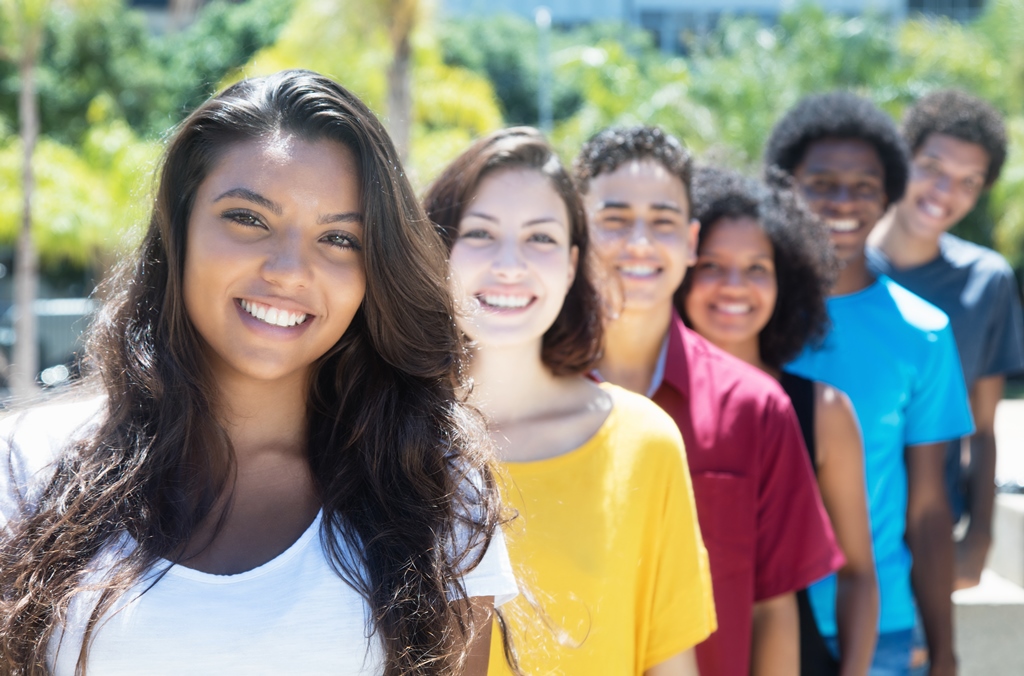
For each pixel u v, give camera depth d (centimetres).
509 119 3266
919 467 310
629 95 2397
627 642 204
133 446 153
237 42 2720
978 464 362
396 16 1539
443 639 157
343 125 156
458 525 166
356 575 152
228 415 163
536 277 213
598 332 227
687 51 4475
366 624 150
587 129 2306
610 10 4519
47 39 2448
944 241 388
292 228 153
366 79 1617
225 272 151
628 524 205
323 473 165
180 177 156
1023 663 343
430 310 168
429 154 1596
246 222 152
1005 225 1880
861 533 266
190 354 158
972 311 365
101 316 163
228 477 159
